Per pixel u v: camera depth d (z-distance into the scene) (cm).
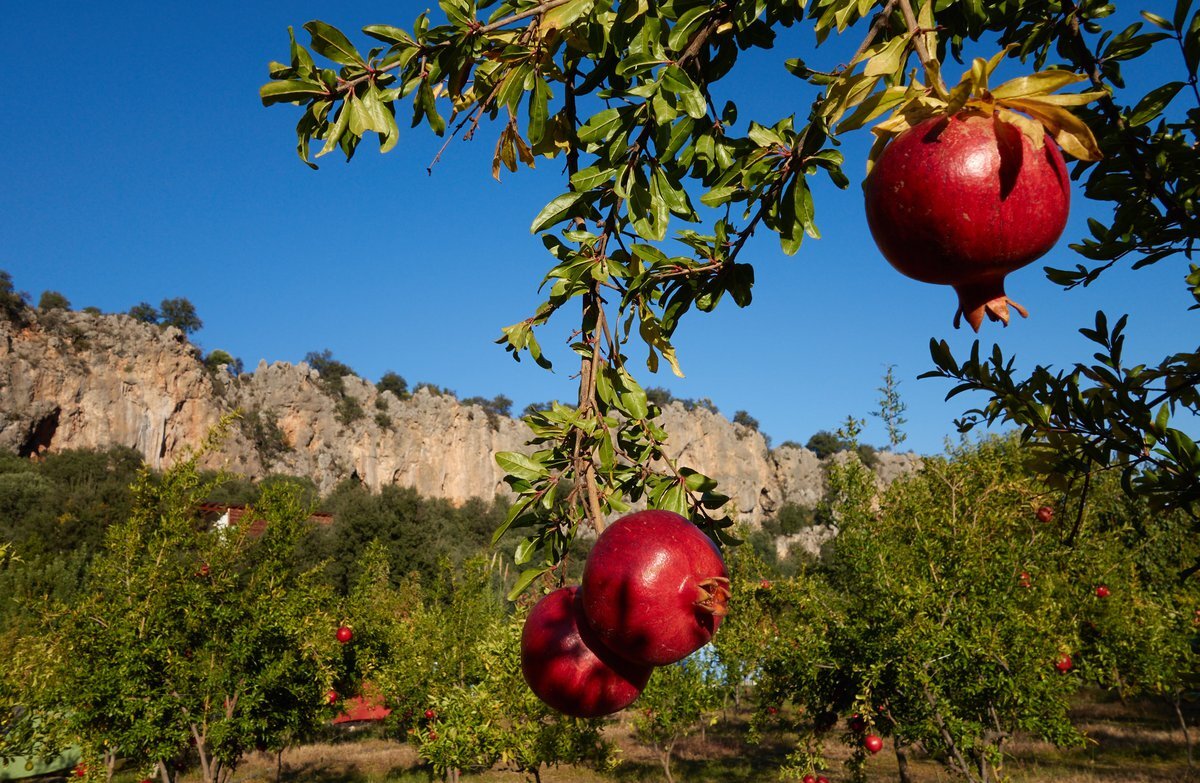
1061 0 181
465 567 1797
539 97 154
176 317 8775
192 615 1009
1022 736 1688
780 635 1135
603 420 161
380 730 2389
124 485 5222
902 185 102
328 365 9238
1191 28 174
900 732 898
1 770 1143
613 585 127
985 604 899
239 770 1750
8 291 6350
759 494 9525
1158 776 1323
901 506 1115
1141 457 193
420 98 153
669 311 173
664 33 149
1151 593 1432
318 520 5584
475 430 8950
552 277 161
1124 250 205
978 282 106
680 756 1803
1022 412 203
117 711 948
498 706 1062
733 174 142
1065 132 100
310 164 157
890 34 137
